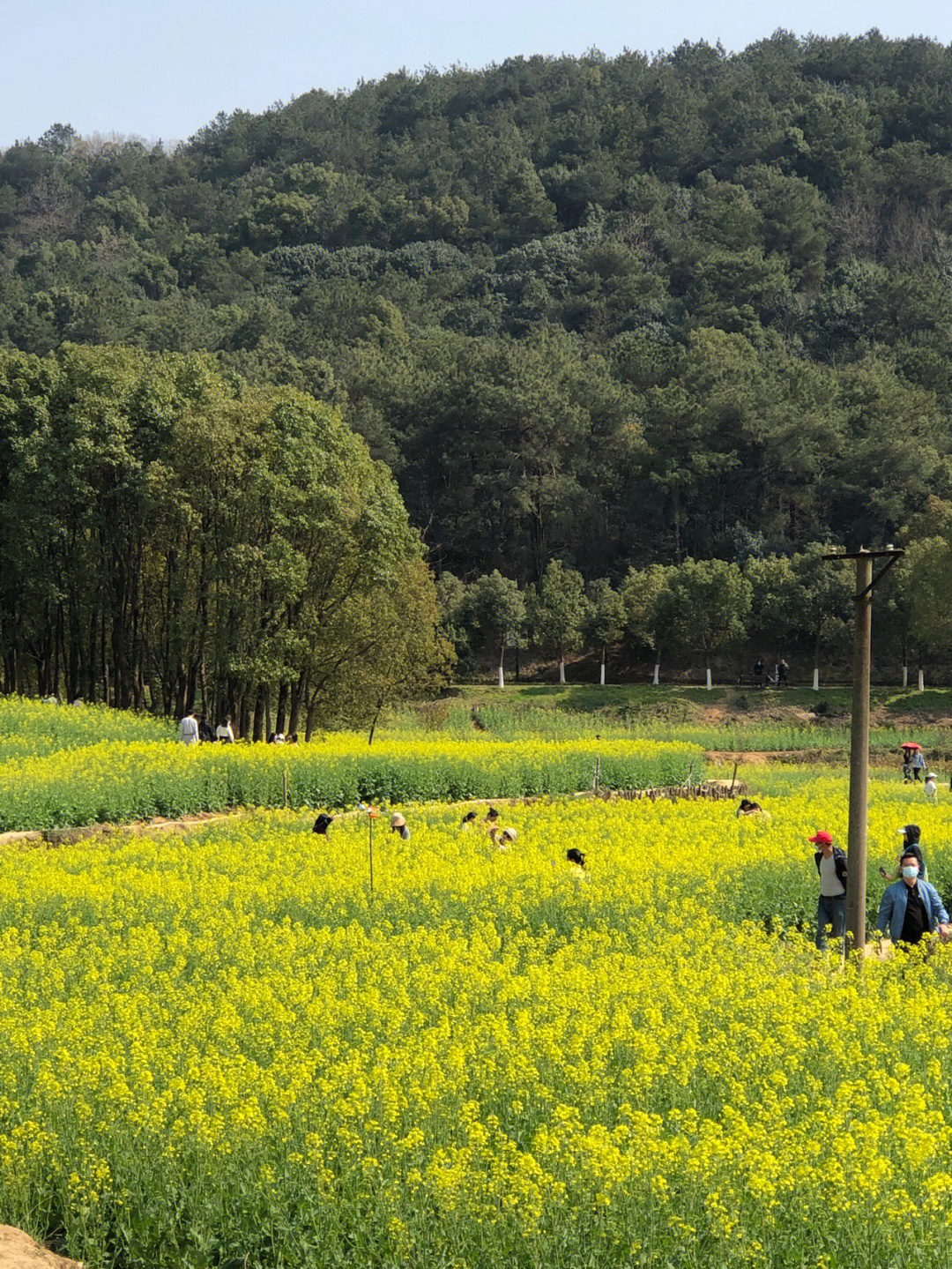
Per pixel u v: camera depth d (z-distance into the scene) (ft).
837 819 92.99
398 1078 34.71
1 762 112.88
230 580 150.30
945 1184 27.48
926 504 277.23
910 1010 41.42
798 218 457.27
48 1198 30.58
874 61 621.72
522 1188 27.58
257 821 93.20
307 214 526.98
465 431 308.81
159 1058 37.24
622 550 320.70
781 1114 32.76
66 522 162.91
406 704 236.22
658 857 73.51
